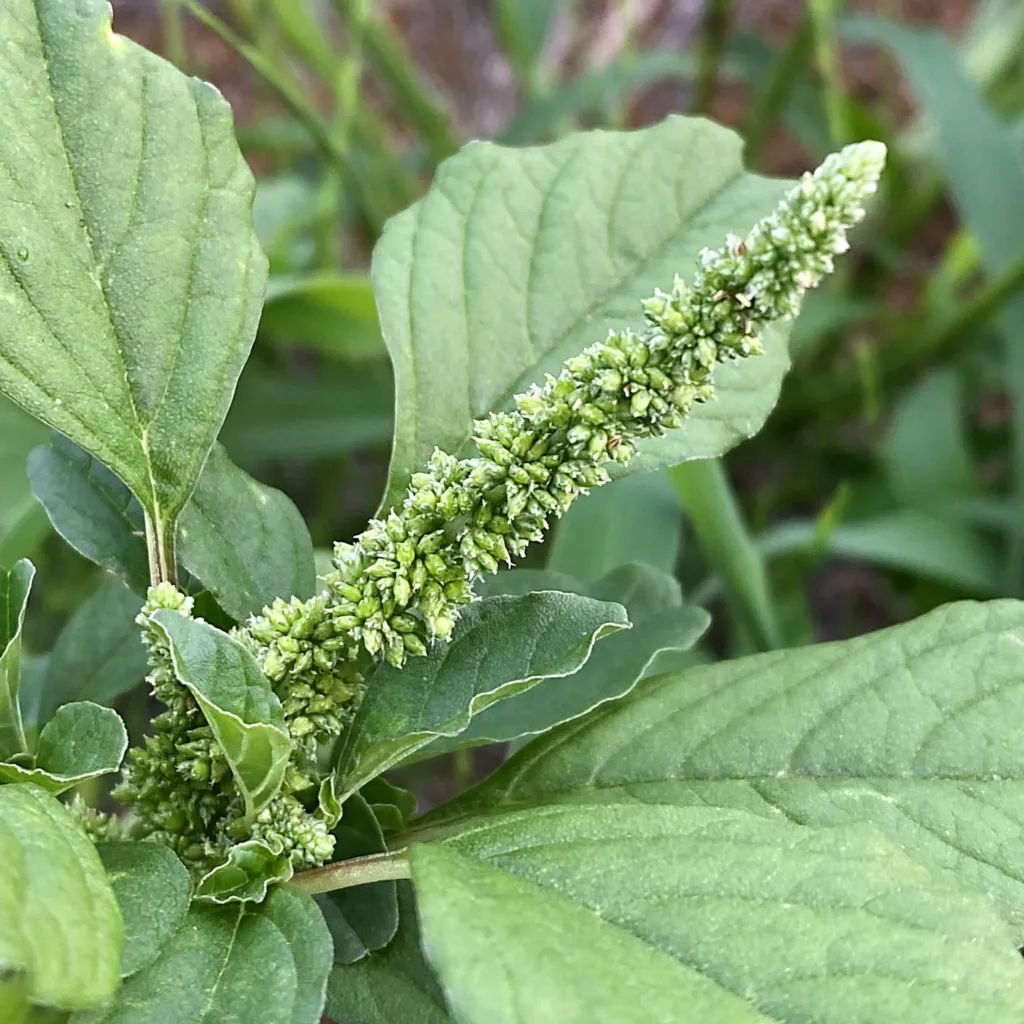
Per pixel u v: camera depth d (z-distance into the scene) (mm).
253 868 129
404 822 146
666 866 124
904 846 139
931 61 293
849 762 144
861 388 323
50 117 136
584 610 133
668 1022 115
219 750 133
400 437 149
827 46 302
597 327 153
